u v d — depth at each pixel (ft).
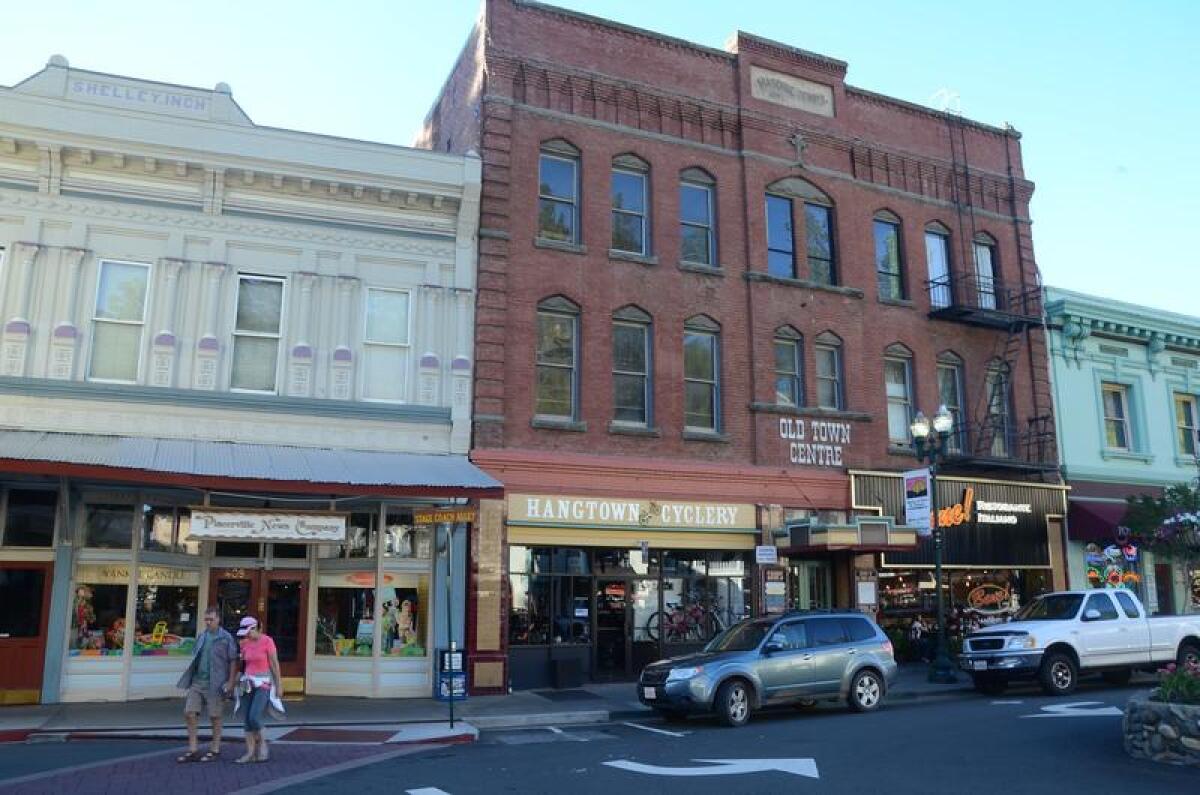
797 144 78.48
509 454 62.34
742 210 75.25
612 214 70.85
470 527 60.39
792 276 77.10
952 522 76.23
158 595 55.88
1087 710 48.88
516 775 33.60
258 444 56.75
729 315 73.00
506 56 68.13
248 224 59.62
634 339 70.13
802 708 54.39
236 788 31.45
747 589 69.82
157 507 56.29
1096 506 84.17
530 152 67.92
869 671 52.21
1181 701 35.65
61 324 54.60
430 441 60.54
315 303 60.18
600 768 34.86
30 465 45.75
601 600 65.05
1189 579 89.66
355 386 59.98
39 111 55.42
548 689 61.05
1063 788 30.37
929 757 36.27
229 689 37.83
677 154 73.56
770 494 71.20
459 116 73.61
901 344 80.43
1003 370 84.99
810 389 75.00
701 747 40.04
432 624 58.54
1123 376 92.32
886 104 84.53
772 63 79.20
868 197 81.46
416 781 32.58
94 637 53.72
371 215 62.34
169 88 58.70
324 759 37.78
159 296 57.16
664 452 68.33
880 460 76.69
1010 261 88.12
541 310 66.85
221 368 57.52
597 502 64.54
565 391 66.80
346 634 58.59
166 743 42.09
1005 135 90.79
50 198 56.03
